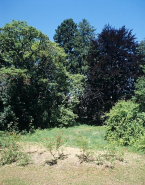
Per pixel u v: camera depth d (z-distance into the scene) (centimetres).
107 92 1962
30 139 1015
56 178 477
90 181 461
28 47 1584
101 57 1961
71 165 570
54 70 1742
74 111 2153
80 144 705
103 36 1967
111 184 445
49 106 1780
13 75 1330
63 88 1845
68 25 2700
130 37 1925
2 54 1492
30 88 1573
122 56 1883
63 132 1286
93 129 1461
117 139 885
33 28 1462
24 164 574
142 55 1827
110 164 583
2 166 565
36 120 1670
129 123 873
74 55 2608
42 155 665
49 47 1573
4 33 1458
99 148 784
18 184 439
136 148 770
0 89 1376
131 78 1822
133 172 524
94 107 2166
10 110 1353
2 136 967
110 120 949
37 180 464
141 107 902
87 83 2127
